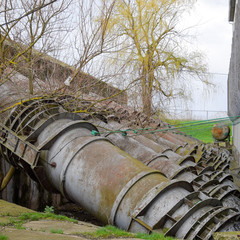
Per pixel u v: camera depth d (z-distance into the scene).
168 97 16.33
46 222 7.38
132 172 8.43
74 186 9.20
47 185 10.49
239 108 10.17
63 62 10.36
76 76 10.53
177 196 7.73
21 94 11.60
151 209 7.58
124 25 15.71
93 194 8.66
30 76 10.98
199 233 6.98
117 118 15.50
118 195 8.08
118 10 15.92
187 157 14.68
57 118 10.89
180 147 18.83
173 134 22.27
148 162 12.24
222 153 22.52
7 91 11.55
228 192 11.40
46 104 11.11
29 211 8.56
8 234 5.61
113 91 12.03
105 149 9.41
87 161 9.18
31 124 11.02
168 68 19.34
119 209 7.94
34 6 8.94
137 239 6.02
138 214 7.45
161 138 19.44
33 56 10.15
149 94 14.14
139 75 13.44
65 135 10.20
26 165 11.15
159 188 7.75
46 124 10.65
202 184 11.55
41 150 9.88
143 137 15.81
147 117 14.67
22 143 10.42
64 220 7.93
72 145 9.80
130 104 13.62
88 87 11.11
